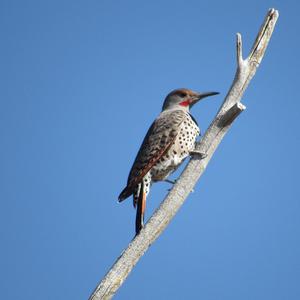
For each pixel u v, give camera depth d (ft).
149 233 31.07
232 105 33.12
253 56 33.81
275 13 34.04
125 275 30.09
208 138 33.17
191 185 32.55
